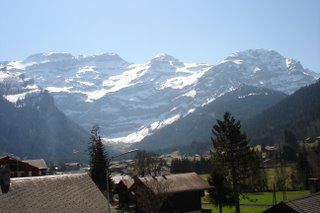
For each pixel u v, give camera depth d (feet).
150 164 505.25
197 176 319.88
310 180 202.69
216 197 324.19
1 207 160.97
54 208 176.24
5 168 174.19
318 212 154.10
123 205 336.29
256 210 365.81
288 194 456.04
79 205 185.26
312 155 512.22
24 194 174.50
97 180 391.65
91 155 416.05
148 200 275.80
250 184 367.86
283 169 516.32
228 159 321.11
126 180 341.62
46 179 189.47
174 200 297.94
